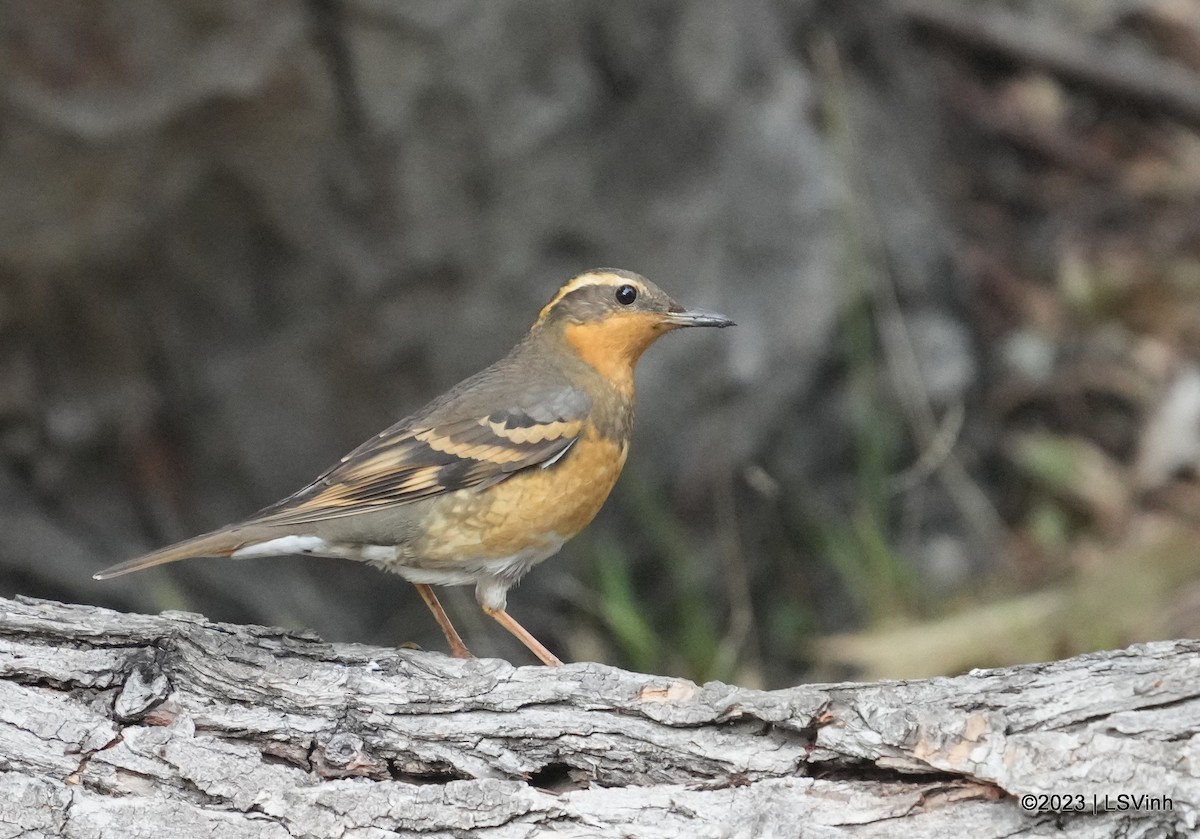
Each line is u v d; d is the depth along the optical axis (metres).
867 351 14.78
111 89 12.23
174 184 12.65
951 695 6.91
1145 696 6.62
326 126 12.79
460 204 13.31
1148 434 15.46
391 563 8.96
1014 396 16.20
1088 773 6.47
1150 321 16.70
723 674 13.46
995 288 17.25
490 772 7.28
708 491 14.12
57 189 12.37
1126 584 13.15
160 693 7.39
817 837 6.74
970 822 6.66
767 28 14.85
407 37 12.77
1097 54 18.98
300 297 13.27
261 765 7.22
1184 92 18.77
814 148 14.69
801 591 14.36
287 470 13.62
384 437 8.98
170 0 12.13
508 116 13.27
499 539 9.02
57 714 7.30
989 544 14.90
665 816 6.95
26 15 11.91
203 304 13.17
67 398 13.17
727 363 14.16
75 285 12.78
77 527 13.41
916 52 17.22
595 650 13.85
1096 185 18.38
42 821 7.03
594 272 9.76
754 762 7.07
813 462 14.48
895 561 13.93
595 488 9.34
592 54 13.62
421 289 13.39
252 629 7.75
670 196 14.08
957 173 18.39
